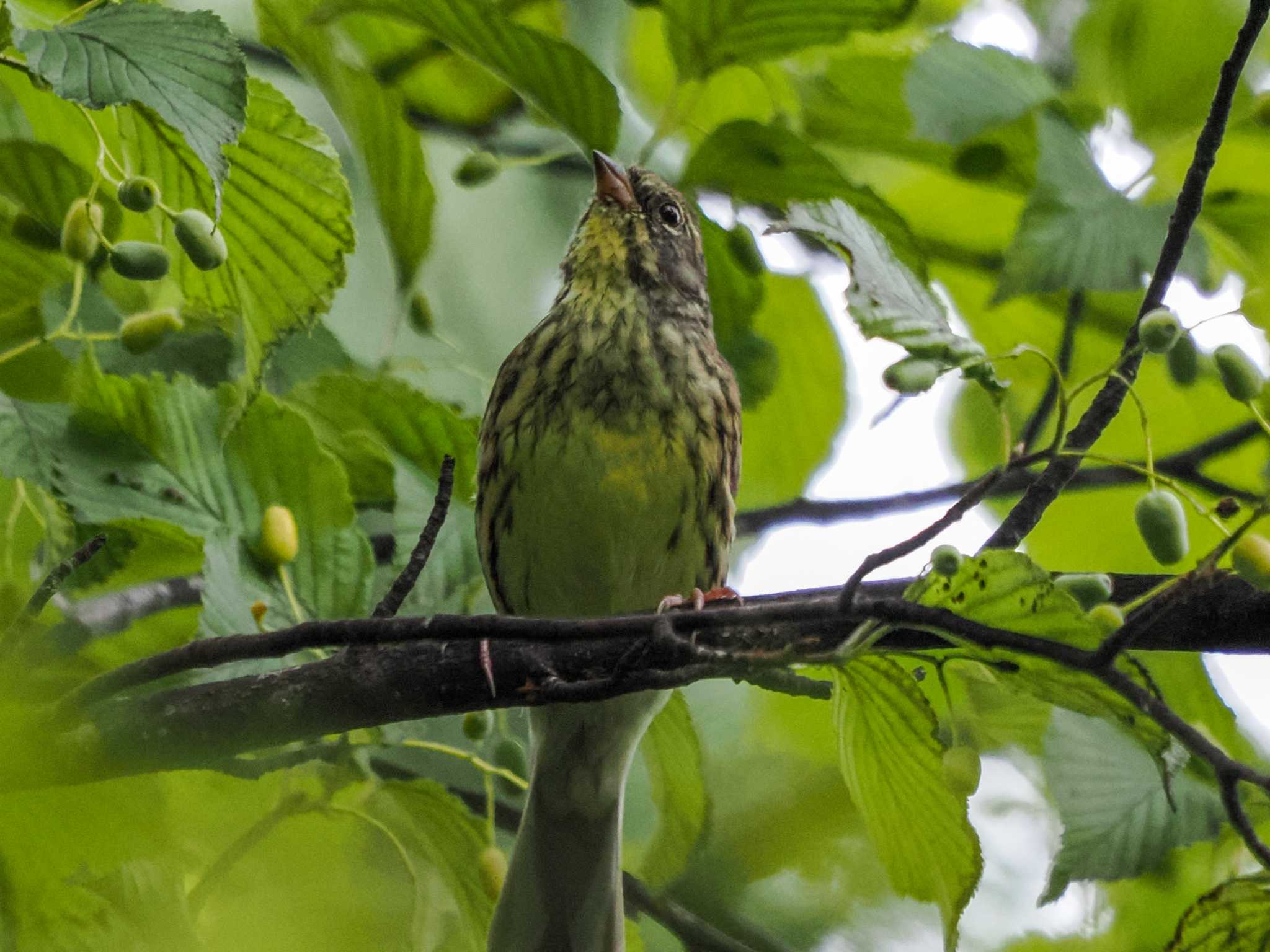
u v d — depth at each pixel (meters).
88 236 7.54
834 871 13.12
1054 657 6.09
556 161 11.93
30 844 7.45
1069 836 9.51
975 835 7.28
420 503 9.95
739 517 11.72
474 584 9.92
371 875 9.84
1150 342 6.62
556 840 10.30
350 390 10.08
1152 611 5.99
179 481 8.84
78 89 6.90
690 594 10.84
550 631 6.54
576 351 10.88
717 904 12.94
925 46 10.34
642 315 11.07
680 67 9.53
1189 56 10.41
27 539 9.12
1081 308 10.38
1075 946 12.02
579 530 10.69
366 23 10.84
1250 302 9.29
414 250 9.78
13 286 9.28
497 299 13.81
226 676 8.61
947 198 11.43
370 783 9.14
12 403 8.79
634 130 11.86
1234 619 7.67
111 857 7.48
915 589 6.57
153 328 8.72
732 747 13.39
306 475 9.01
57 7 8.34
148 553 9.16
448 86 11.27
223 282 8.74
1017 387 12.14
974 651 6.66
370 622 6.70
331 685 7.94
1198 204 7.56
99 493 8.71
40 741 6.89
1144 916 11.82
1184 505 11.25
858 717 7.16
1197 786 9.66
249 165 8.40
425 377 11.20
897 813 7.41
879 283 6.59
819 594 8.79
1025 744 10.62
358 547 8.98
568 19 11.64
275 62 11.87
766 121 10.52
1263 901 7.11
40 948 7.55
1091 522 11.98
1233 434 11.20
